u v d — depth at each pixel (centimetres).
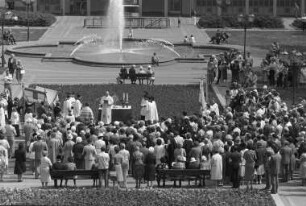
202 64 14988
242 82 12325
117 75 13550
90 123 8181
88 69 14162
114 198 6431
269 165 6862
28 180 7400
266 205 6353
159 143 7306
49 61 15050
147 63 14500
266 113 8906
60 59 15075
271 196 6638
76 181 7375
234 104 10019
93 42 17425
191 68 14450
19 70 12650
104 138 7400
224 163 7100
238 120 8281
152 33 19625
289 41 18312
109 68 14288
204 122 8288
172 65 14750
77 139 7344
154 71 14000
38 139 7462
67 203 6312
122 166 7050
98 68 14262
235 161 7056
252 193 6656
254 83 12119
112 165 7281
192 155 7188
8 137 8150
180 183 7150
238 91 10144
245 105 9588
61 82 12775
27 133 8275
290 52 15688
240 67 12456
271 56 13412
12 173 7688
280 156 6925
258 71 13700
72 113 9350
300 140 7612
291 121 8225
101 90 11881
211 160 7044
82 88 12006
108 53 15688
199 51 16750
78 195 6506
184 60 15150
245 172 7075
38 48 16725
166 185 7206
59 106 9900
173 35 19300
